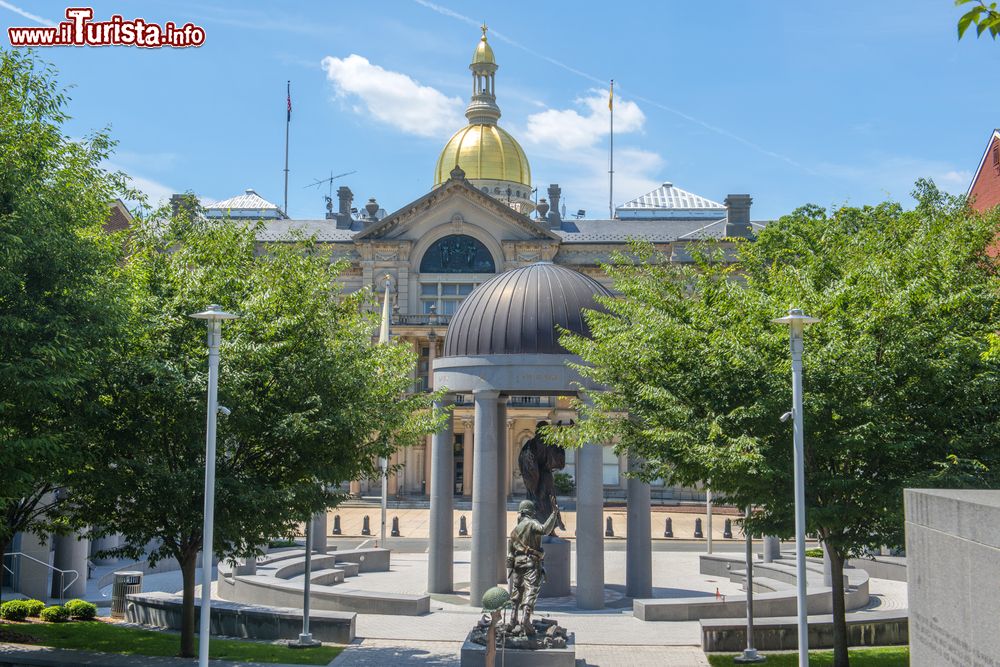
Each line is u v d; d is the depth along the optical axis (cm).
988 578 1127
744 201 8825
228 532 2306
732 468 2048
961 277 2175
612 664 2403
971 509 1184
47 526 2648
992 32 1062
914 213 3416
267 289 2466
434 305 8869
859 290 2106
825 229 3469
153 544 4734
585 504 3228
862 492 2083
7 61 2205
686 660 2444
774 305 2231
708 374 2211
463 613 3141
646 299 2514
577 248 8975
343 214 9425
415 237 8869
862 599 3522
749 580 2514
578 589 3216
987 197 4747
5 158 2062
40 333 2055
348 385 2430
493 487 3294
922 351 2039
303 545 5203
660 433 2220
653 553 5353
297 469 2414
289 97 10519
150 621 2969
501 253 8850
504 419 3697
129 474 2234
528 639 2184
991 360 2058
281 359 2375
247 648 2558
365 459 2566
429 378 8744
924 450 2097
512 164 10706
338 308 2627
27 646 2458
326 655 2495
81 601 3052
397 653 2536
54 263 2088
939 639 1295
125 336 2227
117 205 5041
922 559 1378
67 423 2178
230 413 2153
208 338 2019
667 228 9256
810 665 2328
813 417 2053
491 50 11112
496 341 3294
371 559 4466
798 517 1923
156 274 2447
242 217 9738
